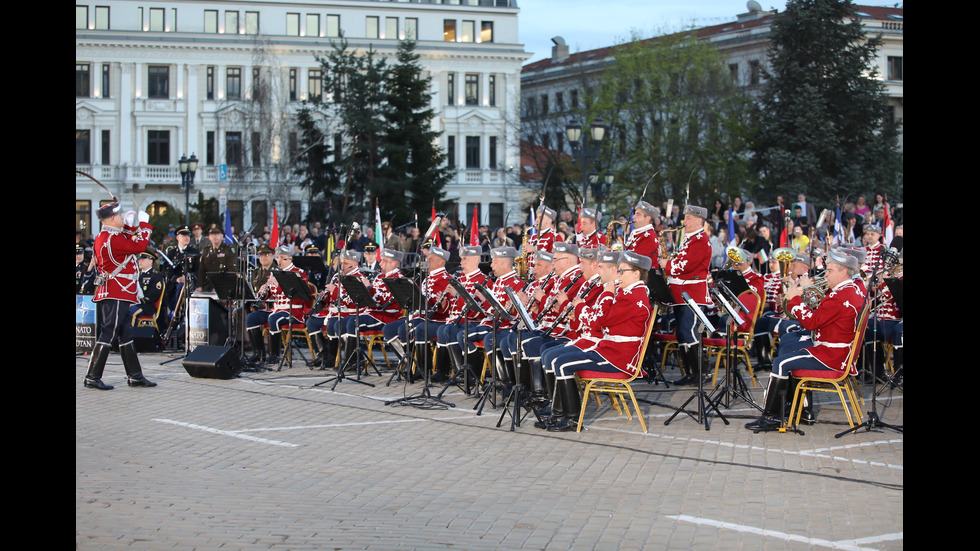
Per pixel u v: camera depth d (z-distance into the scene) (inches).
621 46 1943.9
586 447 370.9
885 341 533.3
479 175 2413.9
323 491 308.3
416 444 377.4
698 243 504.1
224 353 546.6
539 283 465.1
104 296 509.4
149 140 2268.7
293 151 1923.0
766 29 2301.9
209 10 2292.1
